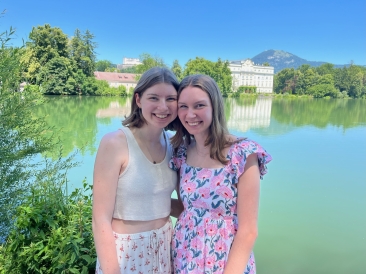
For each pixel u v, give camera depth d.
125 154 1.53
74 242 1.94
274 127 18.38
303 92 85.56
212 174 1.54
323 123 21.09
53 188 2.56
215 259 1.51
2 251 2.19
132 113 1.63
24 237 2.05
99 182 1.50
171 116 1.54
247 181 1.47
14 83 3.36
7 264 2.05
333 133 16.08
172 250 1.70
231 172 1.50
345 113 31.16
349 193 6.59
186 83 1.50
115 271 1.45
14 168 3.37
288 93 86.50
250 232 1.46
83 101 35.22
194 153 1.65
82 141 11.95
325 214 5.47
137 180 1.54
